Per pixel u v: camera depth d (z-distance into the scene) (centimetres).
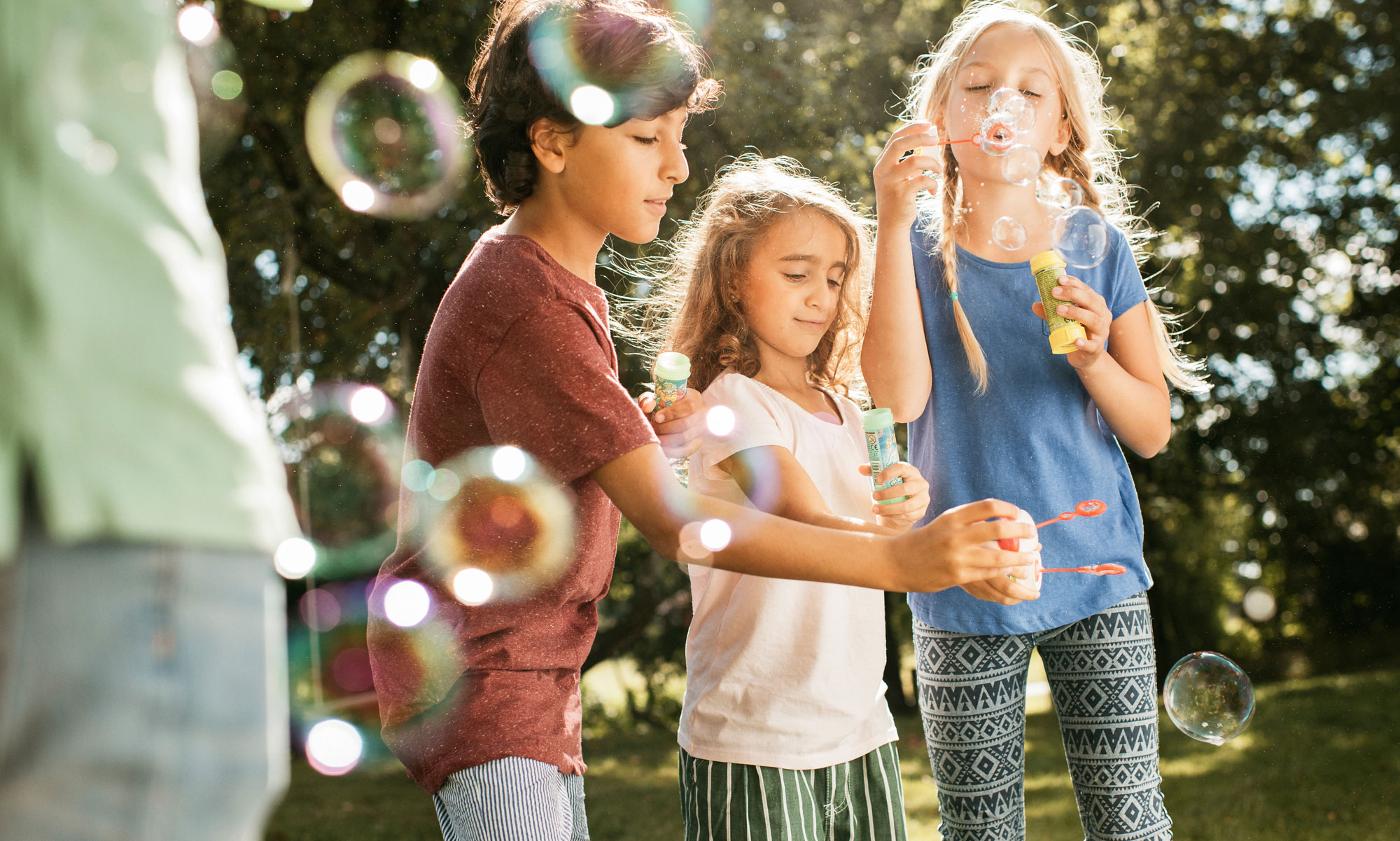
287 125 679
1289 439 1188
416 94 536
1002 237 206
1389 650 1128
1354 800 477
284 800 637
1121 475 216
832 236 209
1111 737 201
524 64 160
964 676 204
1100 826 201
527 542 156
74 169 70
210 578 71
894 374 207
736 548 132
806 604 189
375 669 163
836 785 188
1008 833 205
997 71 215
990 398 211
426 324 746
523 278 153
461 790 150
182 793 69
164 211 75
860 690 192
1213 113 1137
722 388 199
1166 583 1246
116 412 69
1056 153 229
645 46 157
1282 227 1190
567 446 141
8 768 67
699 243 221
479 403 154
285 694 82
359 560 745
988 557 129
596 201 161
